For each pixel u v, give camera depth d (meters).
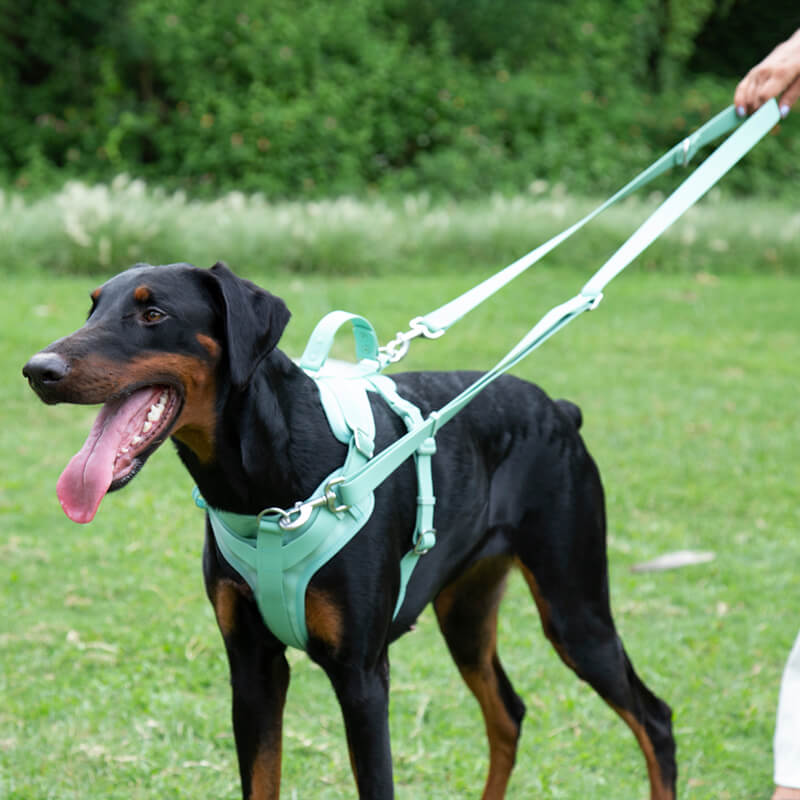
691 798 3.52
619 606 4.92
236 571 2.63
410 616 2.91
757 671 4.32
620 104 19.62
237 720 2.75
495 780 3.44
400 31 19.34
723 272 14.30
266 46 18.17
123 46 18.16
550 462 3.14
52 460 6.61
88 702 3.95
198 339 2.45
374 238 13.44
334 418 2.65
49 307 10.05
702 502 6.20
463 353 9.20
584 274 13.41
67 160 18.06
